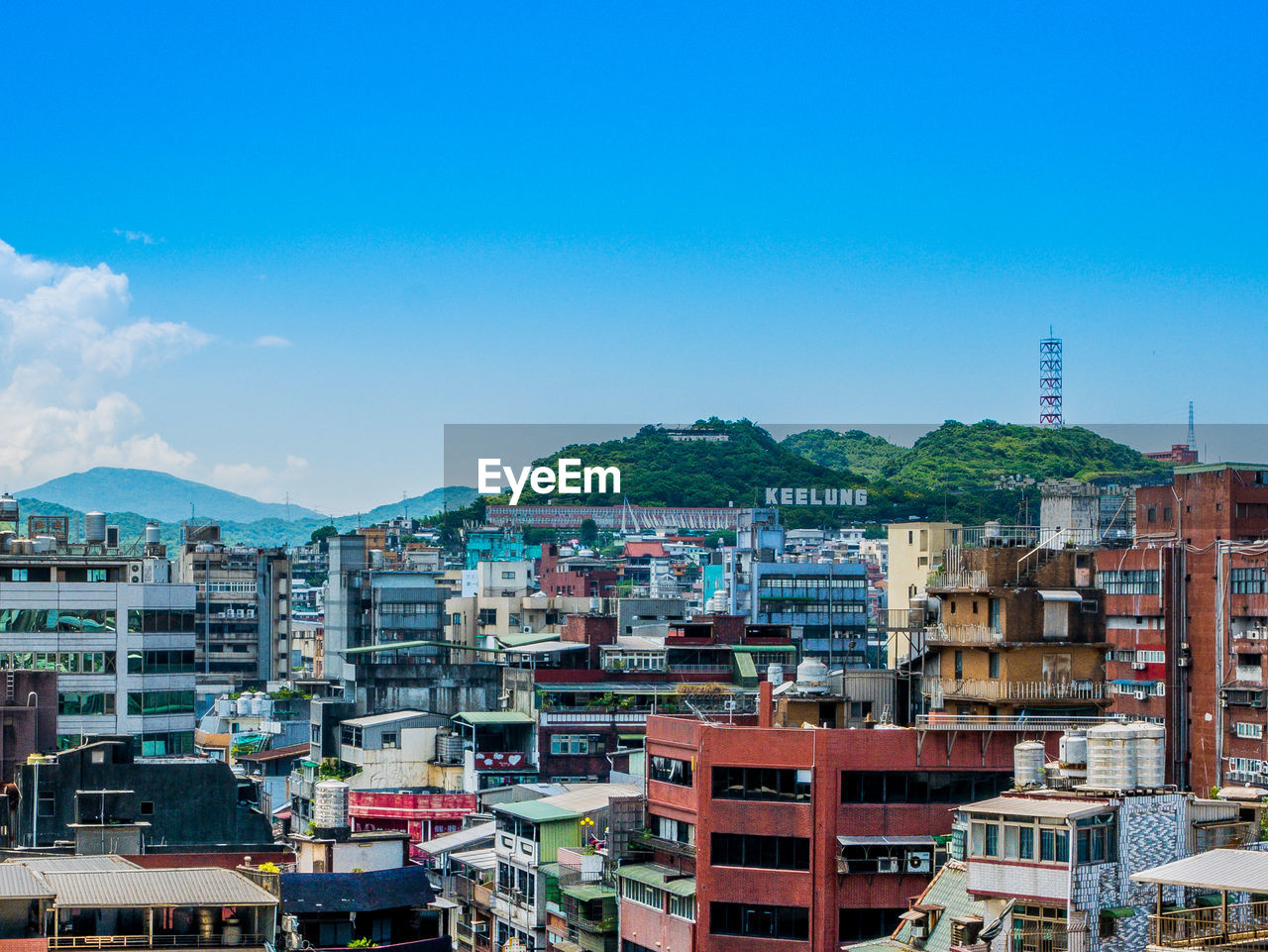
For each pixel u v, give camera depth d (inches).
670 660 6806.1
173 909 3179.1
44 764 4409.5
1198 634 5841.5
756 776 4018.2
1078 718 3996.1
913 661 4409.5
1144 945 2842.0
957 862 3166.8
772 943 3934.5
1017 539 4350.4
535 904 4579.2
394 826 5777.6
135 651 5871.1
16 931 3122.5
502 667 6811.0
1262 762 5531.5
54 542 6235.2
